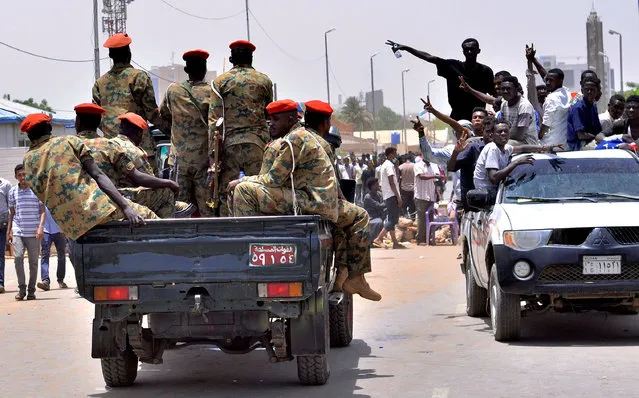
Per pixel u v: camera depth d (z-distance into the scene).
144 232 8.62
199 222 8.52
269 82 11.23
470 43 16.56
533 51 16.02
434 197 29.25
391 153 28.25
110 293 8.66
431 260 23.48
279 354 9.00
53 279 22.27
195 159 11.48
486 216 12.09
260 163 11.11
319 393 8.91
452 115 16.91
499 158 12.52
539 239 10.83
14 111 45.09
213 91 10.97
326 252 9.17
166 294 8.62
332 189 9.36
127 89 11.75
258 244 8.47
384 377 9.57
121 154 9.47
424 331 12.59
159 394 9.20
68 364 11.05
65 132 47.78
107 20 48.84
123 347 9.02
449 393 8.62
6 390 9.55
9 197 18.62
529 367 9.69
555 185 12.03
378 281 18.92
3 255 19.62
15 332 13.73
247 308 8.64
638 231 10.82
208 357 11.45
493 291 11.48
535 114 15.41
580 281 10.77
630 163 12.30
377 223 28.31
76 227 8.66
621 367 9.52
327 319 9.24
